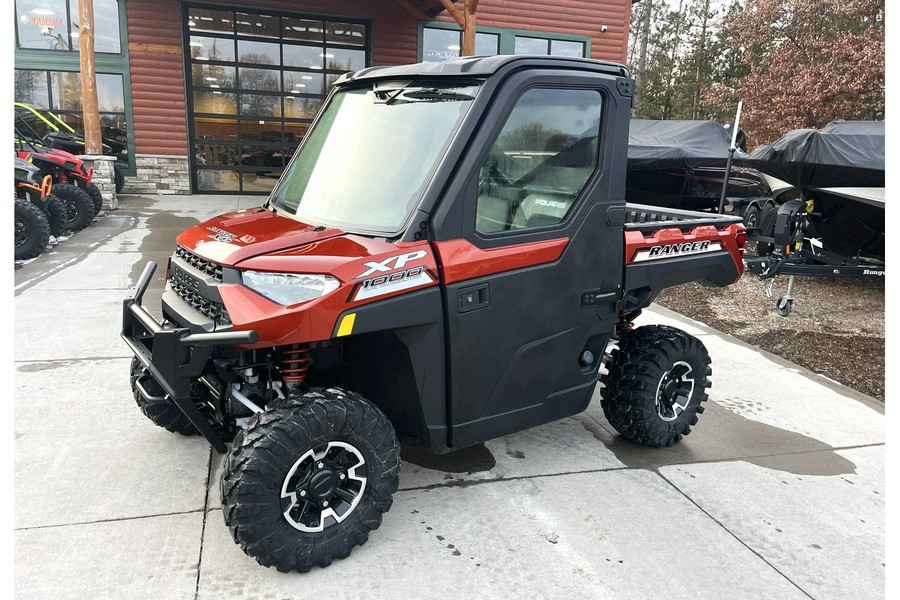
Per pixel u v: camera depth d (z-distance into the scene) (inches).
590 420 164.4
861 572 107.0
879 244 306.0
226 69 580.7
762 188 435.5
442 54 631.2
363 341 110.7
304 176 127.1
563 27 648.4
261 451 92.0
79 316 222.2
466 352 108.3
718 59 1252.5
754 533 116.9
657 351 141.0
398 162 110.7
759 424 167.9
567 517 118.3
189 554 102.7
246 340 88.6
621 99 120.7
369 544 107.7
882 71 741.3
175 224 422.0
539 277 114.7
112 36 549.0
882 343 247.9
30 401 155.7
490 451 144.3
